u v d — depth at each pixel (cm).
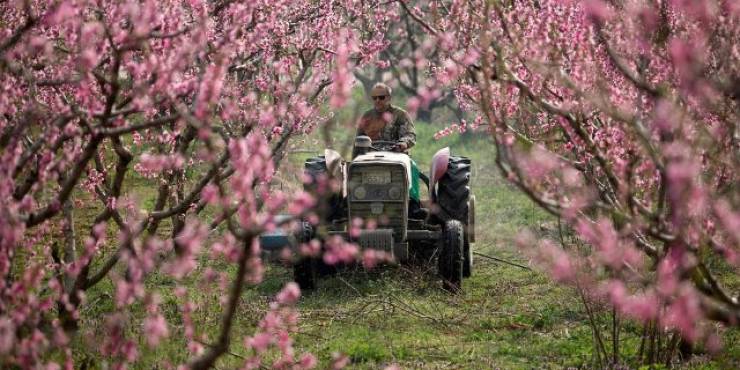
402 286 1975
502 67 1007
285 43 1916
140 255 959
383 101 2173
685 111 892
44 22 1245
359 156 2047
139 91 1009
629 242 1091
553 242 2402
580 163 1278
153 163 1091
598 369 1403
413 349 1563
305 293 1973
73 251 1577
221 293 1880
